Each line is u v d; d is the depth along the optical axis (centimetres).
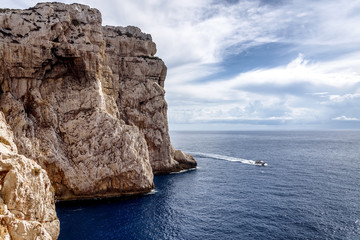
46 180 2572
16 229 1922
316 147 16750
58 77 5319
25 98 4831
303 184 6297
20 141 4306
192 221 3950
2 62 4659
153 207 4528
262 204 4762
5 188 2103
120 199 4934
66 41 5119
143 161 5550
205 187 5991
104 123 5191
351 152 13562
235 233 3559
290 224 3853
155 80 8156
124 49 7762
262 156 11838
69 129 5016
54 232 2517
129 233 3481
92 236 3350
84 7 5706
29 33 4819
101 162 4981
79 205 4516
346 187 5981
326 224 3850
